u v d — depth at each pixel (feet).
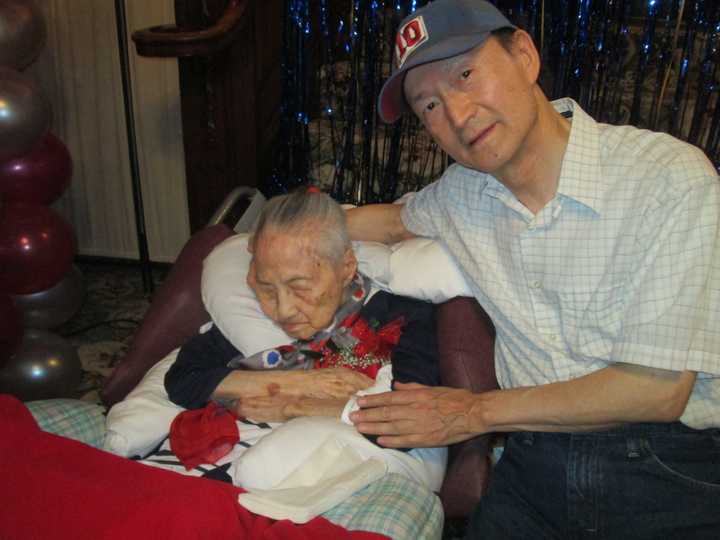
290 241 4.06
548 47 6.59
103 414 4.33
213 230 5.34
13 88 6.48
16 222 7.19
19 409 3.79
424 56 3.38
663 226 3.29
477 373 4.32
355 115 7.38
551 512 3.90
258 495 3.43
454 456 4.42
